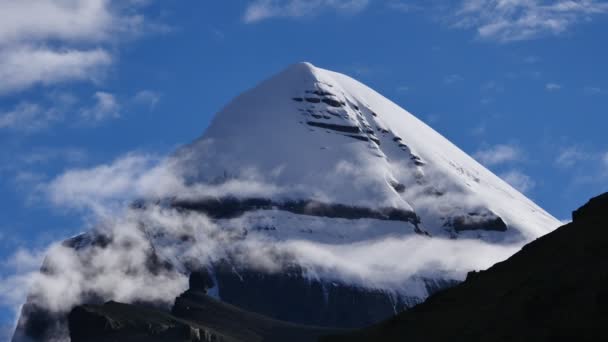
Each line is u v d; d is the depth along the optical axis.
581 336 125.19
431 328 149.00
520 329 133.50
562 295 133.62
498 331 136.50
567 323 127.94
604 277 131.75
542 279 142.62
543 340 128.50
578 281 134.50
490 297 149.25
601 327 124.50
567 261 144.62
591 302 128.75
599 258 140.25
